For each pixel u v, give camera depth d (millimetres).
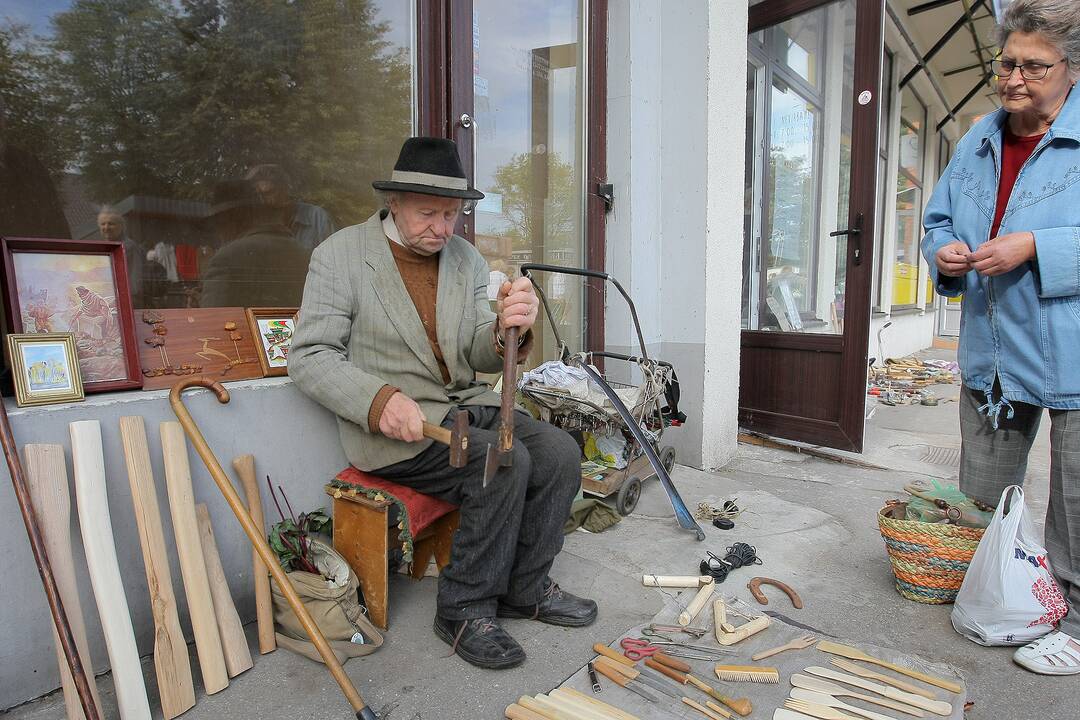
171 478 1574
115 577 1455
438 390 1846
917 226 9898
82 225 2039
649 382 2725
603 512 2637
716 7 3285
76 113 2000
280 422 1882
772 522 2725
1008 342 1817
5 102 1847
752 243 4367
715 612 1910
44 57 1923
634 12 3273
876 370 7297
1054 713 1533
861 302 3674
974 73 9758
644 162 3416
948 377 6859
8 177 1868
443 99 2545
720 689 1582
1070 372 1697
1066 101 1699
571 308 3553
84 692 1308
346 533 1853
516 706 1485
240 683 1595
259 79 2432
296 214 2566
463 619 1719
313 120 2580
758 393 4270
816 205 4445
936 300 12086
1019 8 1615
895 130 7934
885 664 1668
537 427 1869
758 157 4293
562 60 3305
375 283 1779
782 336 4090
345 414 1646
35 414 1428
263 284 2488
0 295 1563
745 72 3586
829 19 4082
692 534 2586
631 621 1914
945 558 1987
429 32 2510
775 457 3861
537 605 1882
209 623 1578
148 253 2193
